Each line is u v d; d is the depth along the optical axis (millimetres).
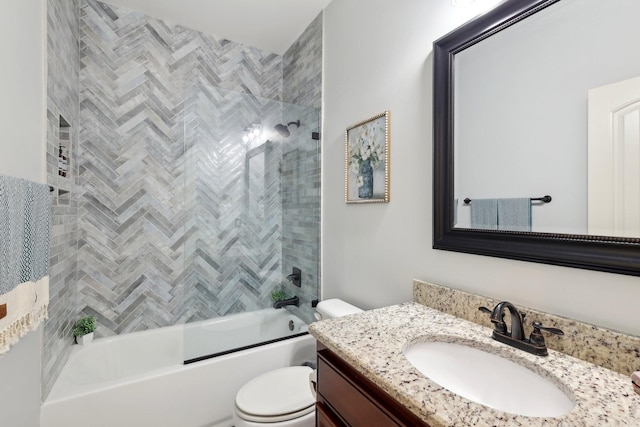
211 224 2078
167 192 2207
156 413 1502
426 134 1276
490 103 1016
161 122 2180
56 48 1460
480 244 1031
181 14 2105
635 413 551
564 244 814
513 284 953
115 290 2045
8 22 1000
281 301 2299
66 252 1701
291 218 2307
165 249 2203
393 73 1455
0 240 804
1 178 815
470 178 1082
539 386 740
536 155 891
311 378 1178
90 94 1963
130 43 2068
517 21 936
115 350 1933
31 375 1211
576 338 779
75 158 1888
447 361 913
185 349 1773
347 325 1003
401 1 1407
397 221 1432
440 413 559
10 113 1017
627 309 715
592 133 768
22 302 928
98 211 2000
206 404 1625
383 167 1508
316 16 2121
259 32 2320
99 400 1391
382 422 704
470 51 1082
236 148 2139
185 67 2252
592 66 769
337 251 1909
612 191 731
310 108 2152
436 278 1226
